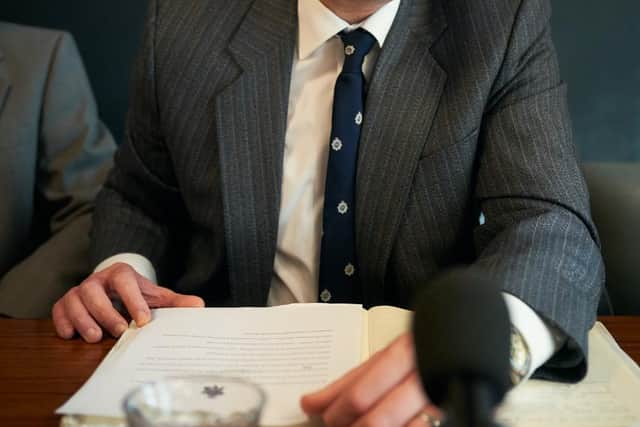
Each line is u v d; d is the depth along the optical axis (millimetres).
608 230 1363
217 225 1187
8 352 948
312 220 1178
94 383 808
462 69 1130
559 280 875
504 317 476
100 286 1030
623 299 1351
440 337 458
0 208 1740
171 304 1023
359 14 1151
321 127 1176
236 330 917
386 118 1132
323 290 1179
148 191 1318
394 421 661
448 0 1182
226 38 1205
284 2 1207
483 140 1141
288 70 1178
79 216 1753
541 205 1021
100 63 2010
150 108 1250
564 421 750
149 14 1249
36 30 1863
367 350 860
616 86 1932
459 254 1162
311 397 715
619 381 827
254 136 1166
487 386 448
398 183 1125
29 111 1790
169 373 826
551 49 1165
